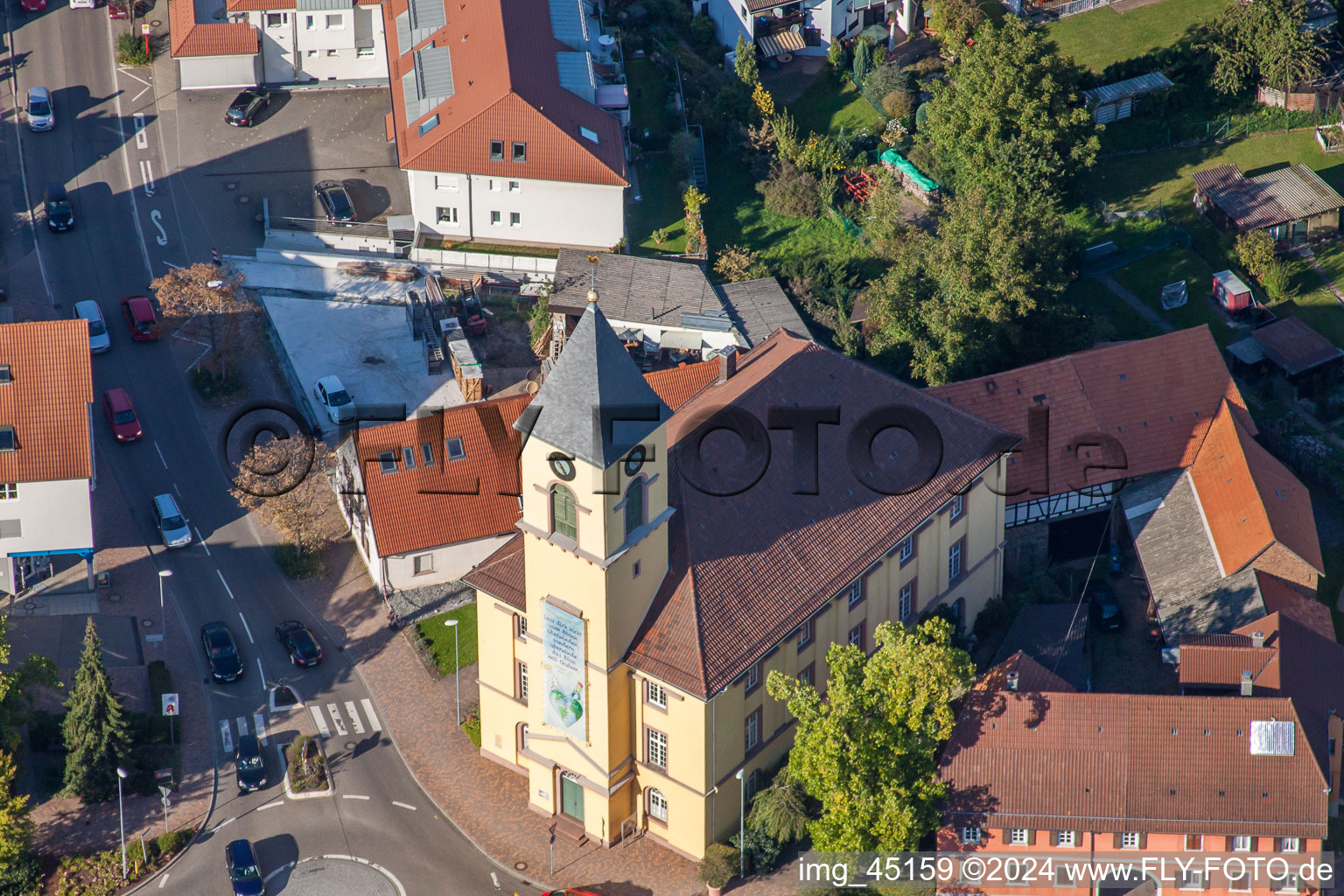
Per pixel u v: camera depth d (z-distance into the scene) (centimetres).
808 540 8131
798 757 7362
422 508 9400
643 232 12006
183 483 10238
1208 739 7688
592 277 11094
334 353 11038
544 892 7850
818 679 8325
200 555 9788
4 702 8106
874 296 10850
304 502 9562
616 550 7325
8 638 9131
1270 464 9812
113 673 9000
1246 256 11550
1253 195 11925
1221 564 9206
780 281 11606
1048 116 11688
